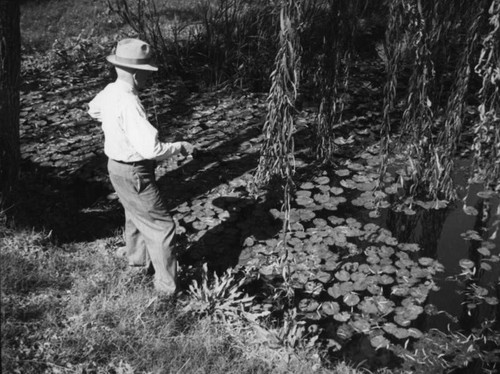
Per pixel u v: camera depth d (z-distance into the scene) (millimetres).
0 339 3842
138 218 4574
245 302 4977
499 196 6500
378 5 10508
